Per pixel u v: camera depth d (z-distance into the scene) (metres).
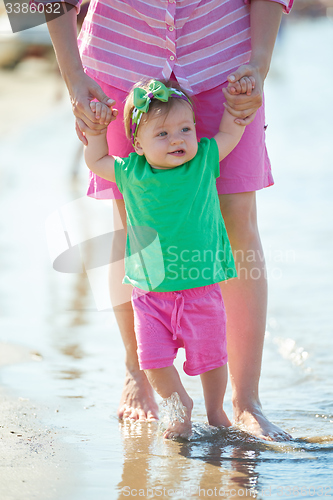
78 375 4.99
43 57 21.73
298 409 4.39
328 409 4.38
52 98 19.83
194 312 3.97
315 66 31.66
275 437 3.87
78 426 4.05
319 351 5.45
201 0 4.23
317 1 48.94
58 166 13.98
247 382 4.25
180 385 3.99
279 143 15.64
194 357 3.99
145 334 3.96
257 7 4.24
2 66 22.19
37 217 9.97
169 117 3.98
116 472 3.31
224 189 4.33
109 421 4.19
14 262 8.12
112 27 4.34
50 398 4.52
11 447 3.64
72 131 17.52
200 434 3.93
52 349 5.53
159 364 3.93
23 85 21.64
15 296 6.92
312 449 3.68
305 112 20.05
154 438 3.87
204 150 4.10
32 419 4.13
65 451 3.60
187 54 4.29
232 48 4.33
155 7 4.22
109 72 4.38
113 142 4.46
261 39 4.21
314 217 9.63
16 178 12.80
